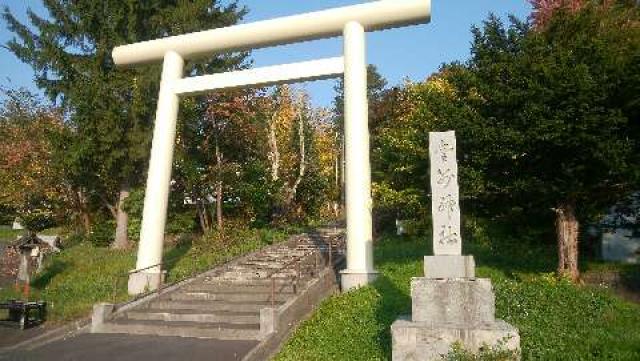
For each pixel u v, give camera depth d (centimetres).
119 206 2358
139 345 1025
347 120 1441
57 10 2250
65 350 1002
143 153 2173
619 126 1160
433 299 792
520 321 950
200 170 2398
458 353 723
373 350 867
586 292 1147
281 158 2880
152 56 1695
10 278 1798
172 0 2402
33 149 2597
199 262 1805
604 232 1596
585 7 1355
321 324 1089
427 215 2002
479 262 1598
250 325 1109
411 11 1445
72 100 2153
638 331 880
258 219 2550
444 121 1338
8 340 1091
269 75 1557
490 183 1282
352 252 1382
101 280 1641
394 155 2030
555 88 1136
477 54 1398
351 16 1501
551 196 1268
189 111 2266
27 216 2806
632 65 1112
